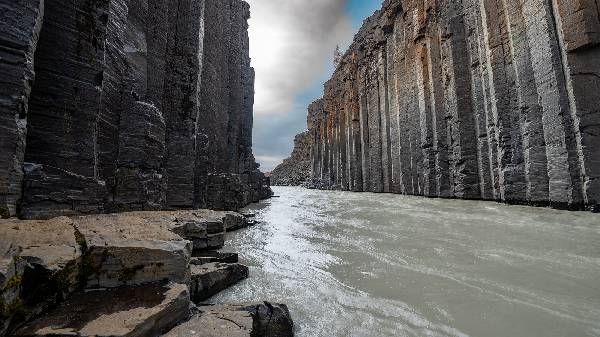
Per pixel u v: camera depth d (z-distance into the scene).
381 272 7.43
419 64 29.20
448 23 24.72
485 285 6.54
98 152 8.16
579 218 12.45
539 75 15.88
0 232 4.01
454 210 17.48
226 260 7.69
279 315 4.49
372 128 43.12
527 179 16.92
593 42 13.56
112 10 8.95
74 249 4.04
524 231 11.09
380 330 4.70
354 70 51.81
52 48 6.41
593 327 4.81
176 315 3.90
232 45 30.95
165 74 13.59
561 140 14.52
